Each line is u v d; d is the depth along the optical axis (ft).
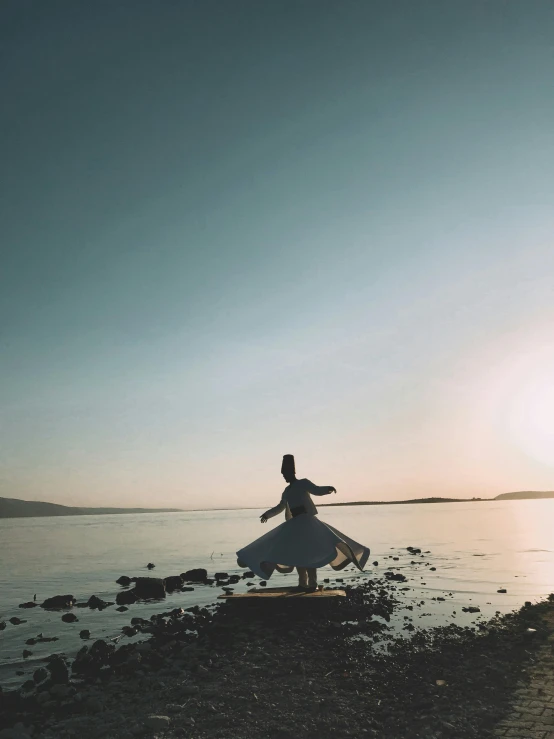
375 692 20.74
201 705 19.66
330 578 54.24
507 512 251.80
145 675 24.02
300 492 37.68
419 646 27.02
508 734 16.51
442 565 61.46
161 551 98.48
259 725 17.83
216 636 30.22
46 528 274.98
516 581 48.26
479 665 23.68
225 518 383.04
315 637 28.91
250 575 58.95
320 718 18.28
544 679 21.45
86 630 34.47
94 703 20.65
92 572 67.92
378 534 119.75
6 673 26.45
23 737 17.90
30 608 43.73
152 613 39.86
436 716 18.20
